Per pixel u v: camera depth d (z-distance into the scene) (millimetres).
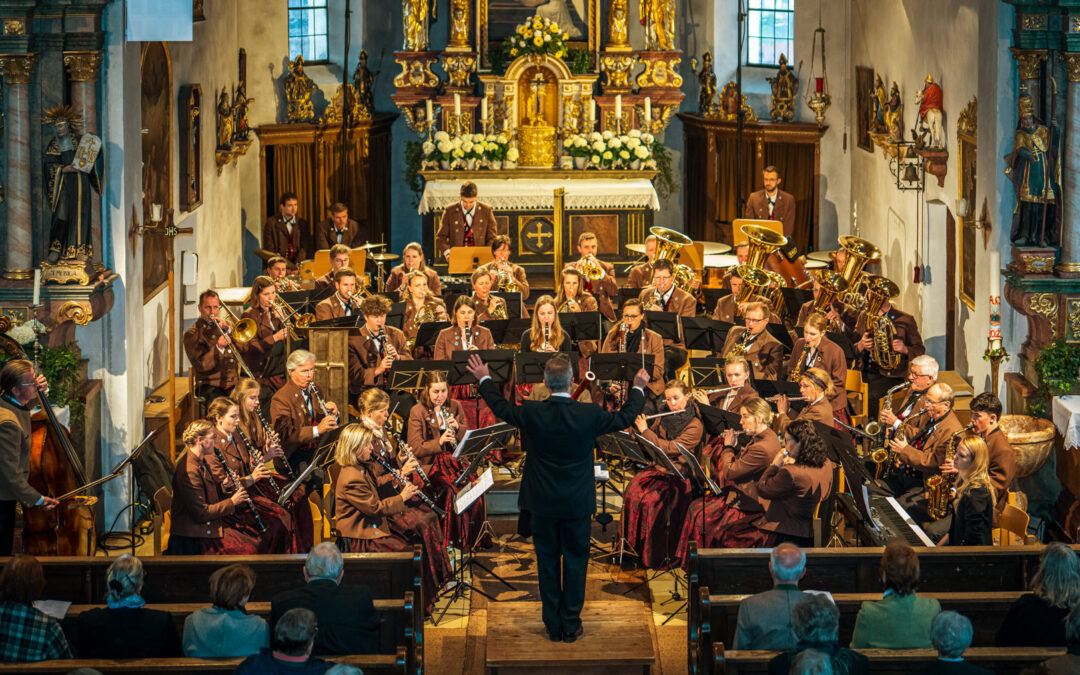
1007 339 12414
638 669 8125
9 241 10914
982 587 8234
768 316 12023
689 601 8086
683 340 12555
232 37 17500
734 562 8141
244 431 9828
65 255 10930
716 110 20000
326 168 19062
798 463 9156
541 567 8211
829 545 10383
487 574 10398
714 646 6441
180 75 14781
